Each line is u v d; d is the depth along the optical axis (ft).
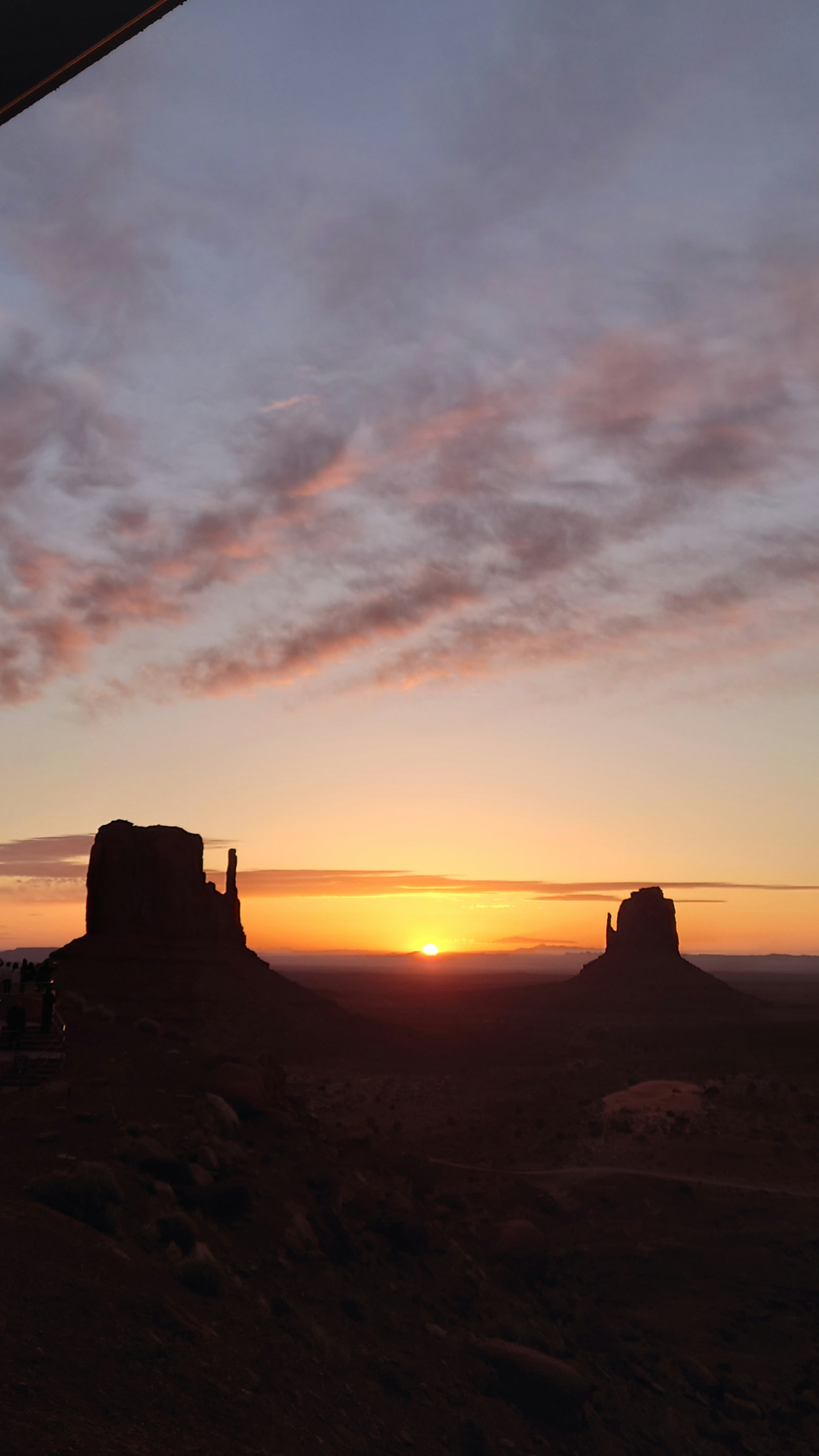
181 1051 110.01
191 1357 40.40
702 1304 130.52
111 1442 30.40
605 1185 180.24
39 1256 43.73
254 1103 93.81
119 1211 54.90
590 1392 67.72
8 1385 31.30
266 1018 433.89
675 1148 211.61
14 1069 84.89
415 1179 126.82
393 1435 46.06
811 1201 172.76
